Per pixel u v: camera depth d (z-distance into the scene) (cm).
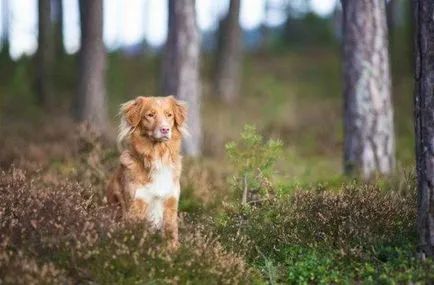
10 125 2136
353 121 1195
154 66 3759
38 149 1419
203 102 3011
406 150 1730
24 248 628
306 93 3181
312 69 3691
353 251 704
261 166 879
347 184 932
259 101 3044
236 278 648
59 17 3366
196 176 1115
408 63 2916
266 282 687
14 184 801
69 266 610
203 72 3656
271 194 895
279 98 2959
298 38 4600
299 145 1977
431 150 641
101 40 2147
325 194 844
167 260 627
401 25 3347
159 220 771
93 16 2119
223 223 803
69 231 650
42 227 650
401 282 643
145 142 761
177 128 788
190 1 1540
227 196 1000
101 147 1106
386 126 1191
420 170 659
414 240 722
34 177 943
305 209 807
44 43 2845
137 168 762
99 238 642
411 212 774
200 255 651
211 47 4362
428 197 650
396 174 1052
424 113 645
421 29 645
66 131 1858
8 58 3500
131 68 3762
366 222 754
